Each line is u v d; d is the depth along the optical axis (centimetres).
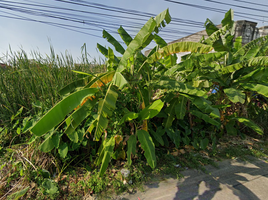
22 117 341
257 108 567
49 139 243
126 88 330
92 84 299
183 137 408
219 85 460
